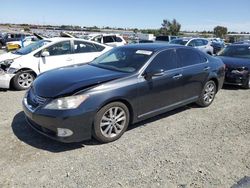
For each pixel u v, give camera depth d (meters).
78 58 8.73
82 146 4.18
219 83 6.56
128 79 4.44
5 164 3.61
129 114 4.58
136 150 4.11
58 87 4.10
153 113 4.96
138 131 4.82
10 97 6.95
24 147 4.09
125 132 4.75
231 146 4.36
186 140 4.52
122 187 3.21
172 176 3.46
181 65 5.47
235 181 3.40
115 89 4.21
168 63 5.21
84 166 3.63
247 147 4.35
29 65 7.84
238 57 9.19
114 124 4.34
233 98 7.39
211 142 4.48
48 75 4.73
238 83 8.38
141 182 3.32
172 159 3.87
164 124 5.20
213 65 6.29
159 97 4.98
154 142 4.40
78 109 3.86
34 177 3.35
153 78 4.78
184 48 5.70
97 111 4.06
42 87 4.23
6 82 7.57
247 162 3.88
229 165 3.77
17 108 5.93
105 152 4.02
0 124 4.93
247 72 8.34
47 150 4.02
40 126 4.10
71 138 3.92
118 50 5.55
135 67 4.74
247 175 3.54
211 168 3.67
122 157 3.89
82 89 3.98
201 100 6.16
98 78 4.33
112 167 3.62
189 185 3.29
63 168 3.56
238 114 5.96
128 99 4.41
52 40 8.52
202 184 3.31
